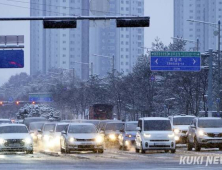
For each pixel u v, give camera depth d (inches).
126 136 2945.4
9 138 2448.3
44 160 1978.3
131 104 5620.1
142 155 2321.6
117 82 5797.2
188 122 3157.0
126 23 1943.9
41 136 3528.5
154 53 3752.5
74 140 2475.4
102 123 3595.0
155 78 5137.8
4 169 1565.0
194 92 4685.0
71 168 1593.3
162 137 2476.6
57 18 1975.9
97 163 1804.9
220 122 2679.6
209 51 3713.1
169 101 4970.5
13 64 4005.9
